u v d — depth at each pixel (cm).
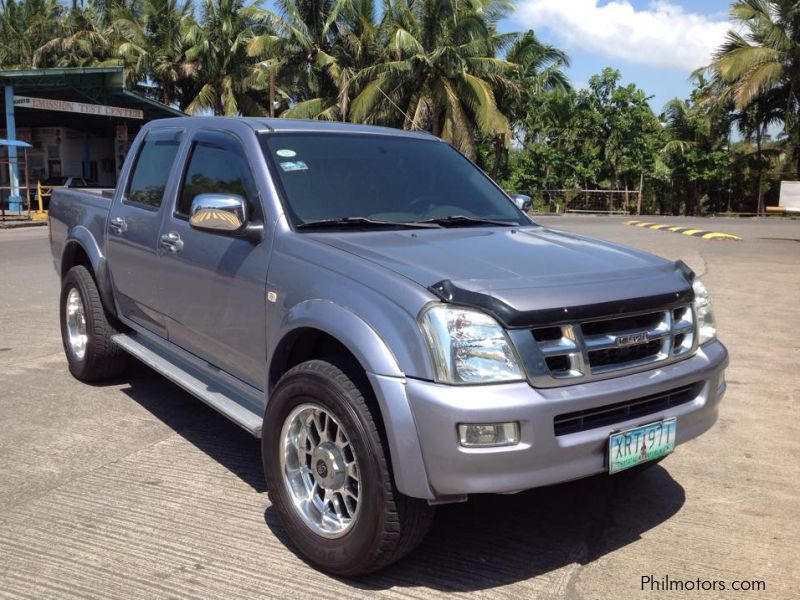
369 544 295
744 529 360
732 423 505
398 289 299
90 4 4325
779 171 3953
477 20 2869
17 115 3086
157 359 473
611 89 3794
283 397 326
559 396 286
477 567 324
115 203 531
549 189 3788
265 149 400
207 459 437
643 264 347
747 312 869
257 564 325
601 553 338
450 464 276
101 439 466
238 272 378
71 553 330
